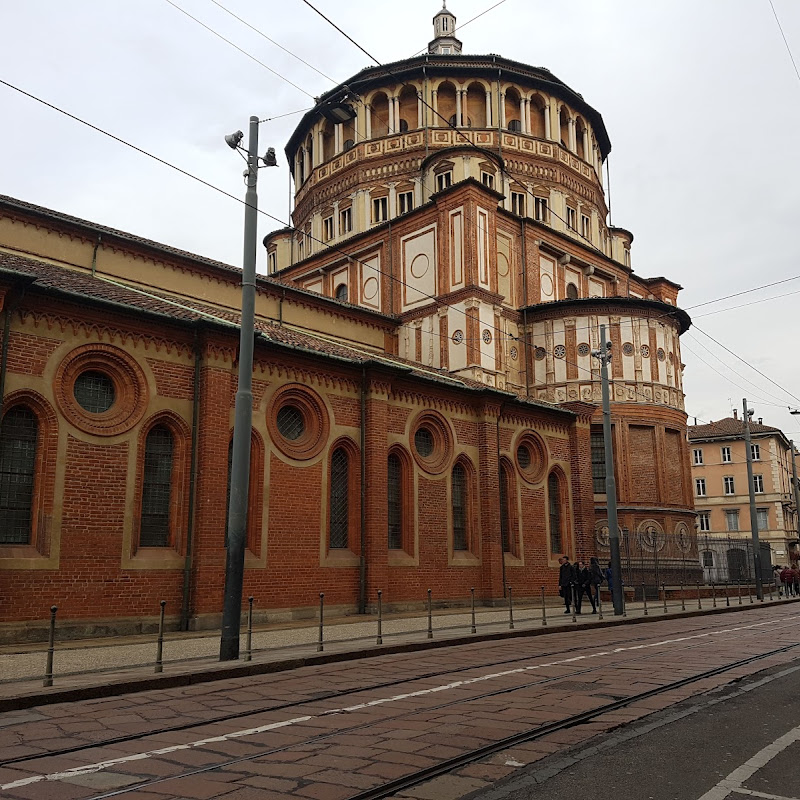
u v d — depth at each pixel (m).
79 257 24.61
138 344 18.78
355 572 22.98
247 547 20.44
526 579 29.12
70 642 15.91
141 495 18.41
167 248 27.27
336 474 23.34
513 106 44.09
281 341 21.92
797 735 7.98
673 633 19.50
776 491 69.94
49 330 17.27
